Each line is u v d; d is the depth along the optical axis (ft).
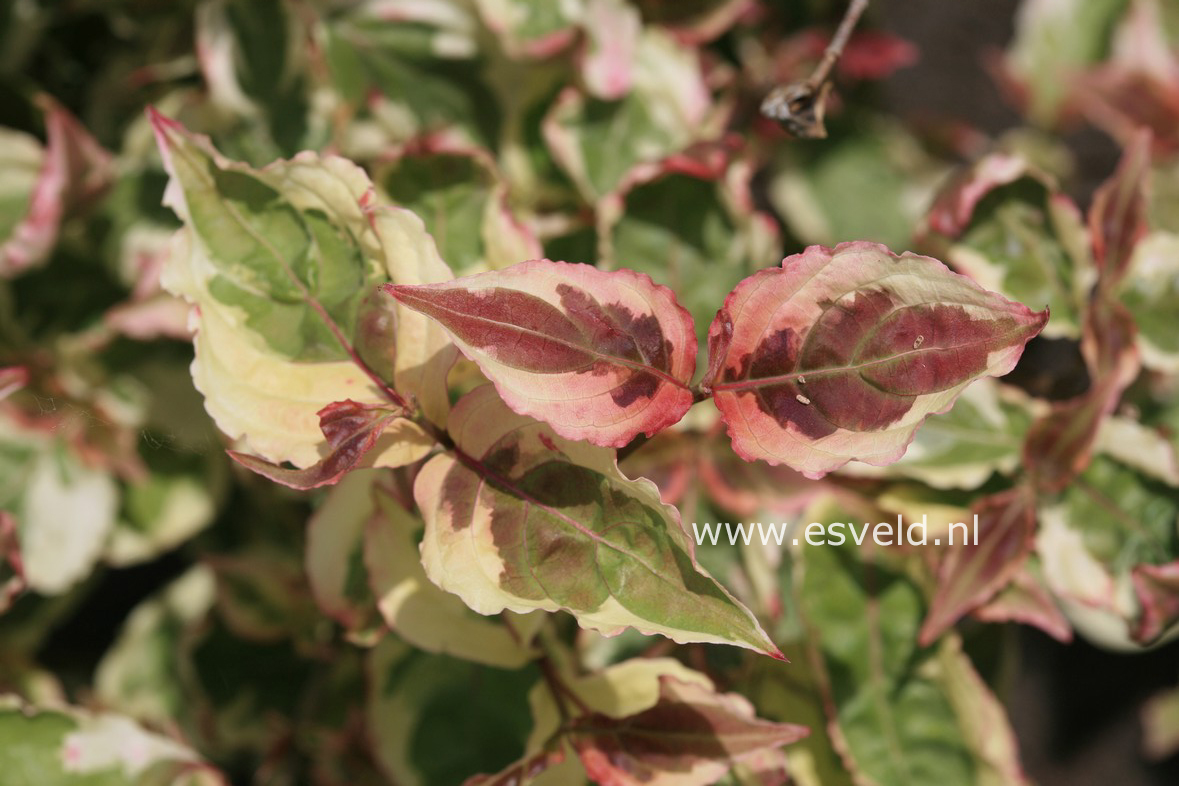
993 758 1.68
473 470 1.35
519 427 1.35
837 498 1.71
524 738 1.70
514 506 1.34
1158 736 2.96
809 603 1.70
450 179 1.61
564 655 1.55
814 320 1.30
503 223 1.61
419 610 1.53
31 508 1.89
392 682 1.72
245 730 1.99
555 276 1.28
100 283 1.93
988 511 1.67
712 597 1.30
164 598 2.16
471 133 1.86
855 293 1.29
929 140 2.92
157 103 1.96
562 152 1.83
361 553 1.61
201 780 1.71
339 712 1.84
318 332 1.37
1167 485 1.69
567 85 1.88
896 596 1.72
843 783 1.70
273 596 1.90
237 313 1.36
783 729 1.50
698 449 1.70
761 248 1.71
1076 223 1.71
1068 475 1.68
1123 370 1.67
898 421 1.29
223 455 1.99
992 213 1.72
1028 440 1.67
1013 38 3.25
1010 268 1.72
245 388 1.36
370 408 1.33
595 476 1.33
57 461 1.92
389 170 1.61
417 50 1.86
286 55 1.83
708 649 1.71
